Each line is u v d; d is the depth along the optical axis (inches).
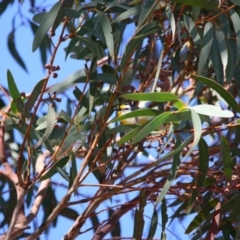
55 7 159.5
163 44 162.6
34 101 160.2
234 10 164.2
